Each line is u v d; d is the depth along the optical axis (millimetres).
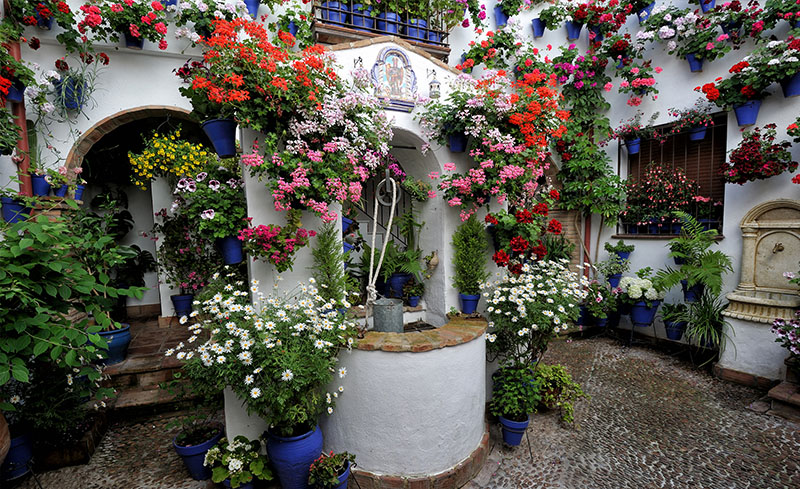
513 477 2605
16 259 1932
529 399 2785
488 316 3379
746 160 3914
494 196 3295
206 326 2381
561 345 5113
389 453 2471
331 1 4043
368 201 4363
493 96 3117
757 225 4031
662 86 4832
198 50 3963
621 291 4980
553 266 3217
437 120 3174
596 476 2600
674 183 4879
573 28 5211
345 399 2520
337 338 2400
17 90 3082
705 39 4305
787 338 3365
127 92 3824
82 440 2734
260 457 2420
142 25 3588
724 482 2514
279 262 2459
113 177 5559
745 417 3262
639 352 4820
